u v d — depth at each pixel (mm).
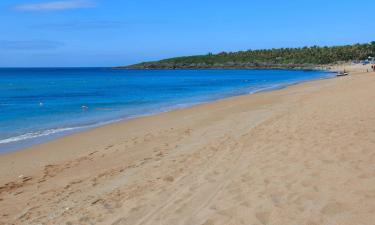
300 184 5898
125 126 16188
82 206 6211
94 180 7855
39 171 9273
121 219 5441
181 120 16906
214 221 4949
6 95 36375
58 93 39281
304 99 21547
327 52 159875
